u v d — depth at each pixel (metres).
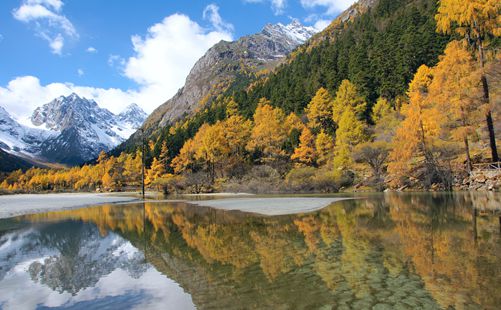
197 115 114.56
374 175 37.97
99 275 7.05
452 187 27.53
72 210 23.84
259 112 64.75
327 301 4.86
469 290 4.91
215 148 57.28
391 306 4.51
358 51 66.00
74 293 5.94
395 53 57.41
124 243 10.56
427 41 54.56
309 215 15.51
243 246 9.19
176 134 87.38
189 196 44.62
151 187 74.38
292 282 5.82
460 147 29.50
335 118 53.69
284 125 59.91
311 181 41.84
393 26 73.56
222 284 5.99
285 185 43.06
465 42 24.80
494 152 24.05
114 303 5.37
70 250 9.68
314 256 7.55
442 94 26.98
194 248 9.34
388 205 18.16
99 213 20.98
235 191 48.78
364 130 47.88
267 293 5.36
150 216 18.33
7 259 8.69
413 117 31.00
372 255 7.30
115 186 89.25
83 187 107.31
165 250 9.27
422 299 4.68
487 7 22.64
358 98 52.50
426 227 10.45
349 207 18.38
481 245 7.66
